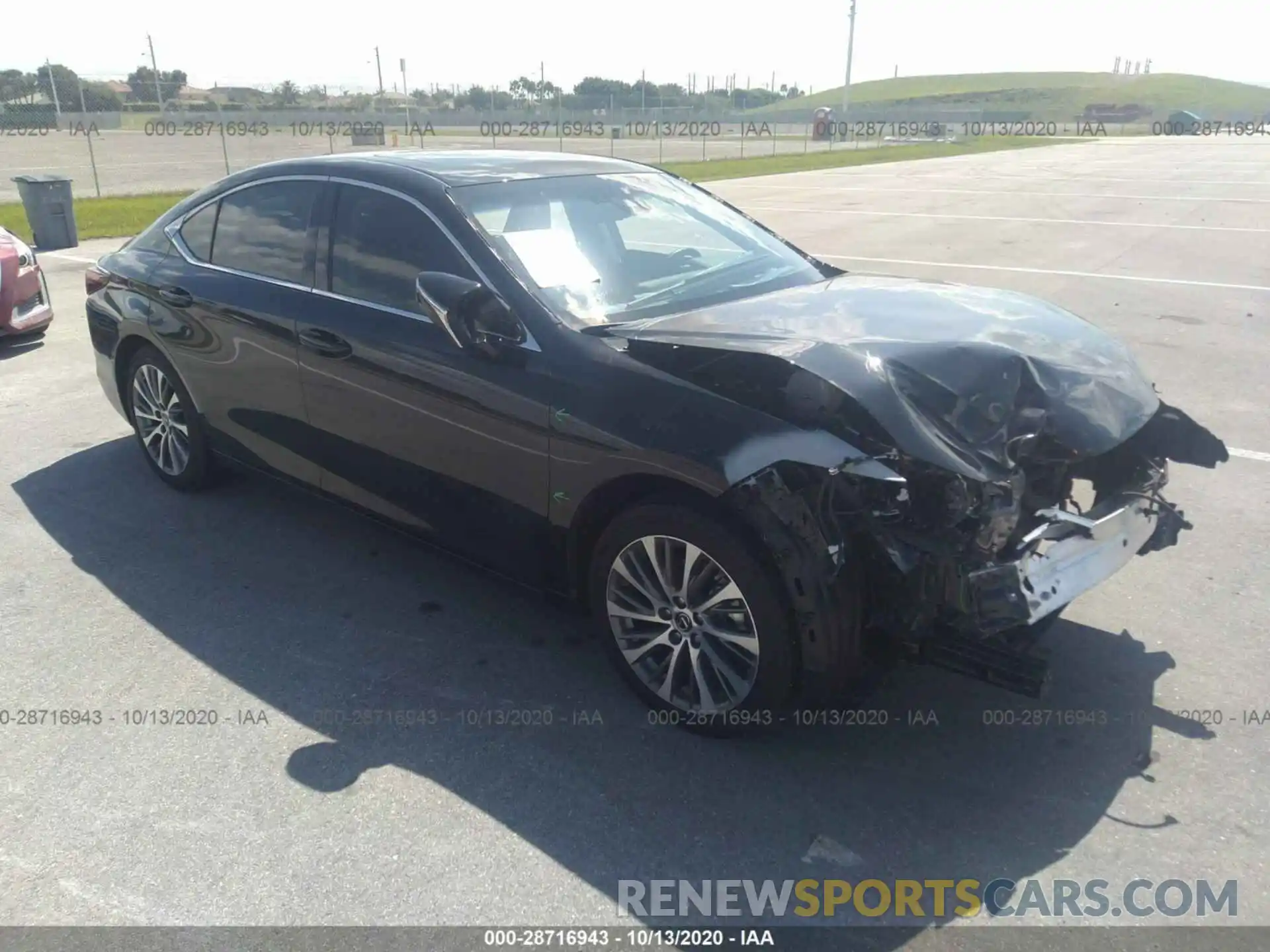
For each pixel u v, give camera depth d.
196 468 4.93
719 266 3.96
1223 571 4.22
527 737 3.18
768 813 2.85
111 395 5.33
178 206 4.96
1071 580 2.84
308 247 4.08
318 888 2.58
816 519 2.69
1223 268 11.57
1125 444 3.40
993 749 3.11
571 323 3.34
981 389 2.91
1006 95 125.06
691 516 2.92
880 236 14.52
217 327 4.39
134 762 3.06
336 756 3.09
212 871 2.64
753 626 2.90
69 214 12.77
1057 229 15.27
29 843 2.73
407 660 3.62
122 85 36.25
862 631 2.80
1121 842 2.73
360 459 3.96
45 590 4.12
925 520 2.72
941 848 2.72
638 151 36.81
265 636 3.78
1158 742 3.13
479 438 3.44
